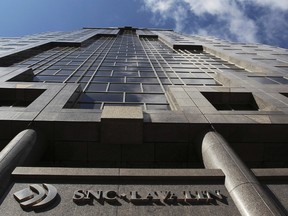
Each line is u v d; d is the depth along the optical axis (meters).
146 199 6.98
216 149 9.05
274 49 35.09
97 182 7.58
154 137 10.50
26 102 14.24
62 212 6.53
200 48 38.78
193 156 10.66
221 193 7.38
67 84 15.26
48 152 10.32
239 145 10.73
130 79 20.55
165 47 42.22
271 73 20.39
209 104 12.71
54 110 11.18
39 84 14.96
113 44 44.81
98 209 6.66
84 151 10.39
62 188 7.29
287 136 10.73
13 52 26.36
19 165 8.07
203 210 6.79
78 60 27.70
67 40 40.78
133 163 10.56
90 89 17.45
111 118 10.12
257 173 8.22
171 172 7.93
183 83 20.06
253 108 14.72
